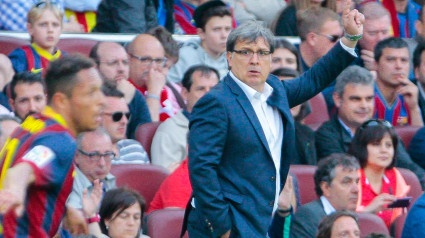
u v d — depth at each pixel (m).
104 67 27.25
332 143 26.75
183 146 26.09
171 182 23.50
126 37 29.91
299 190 24.66
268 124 18.05
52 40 27.11
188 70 27.05
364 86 26.86
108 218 21.17
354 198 23.36
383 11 31.05
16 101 24.22
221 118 17.69
